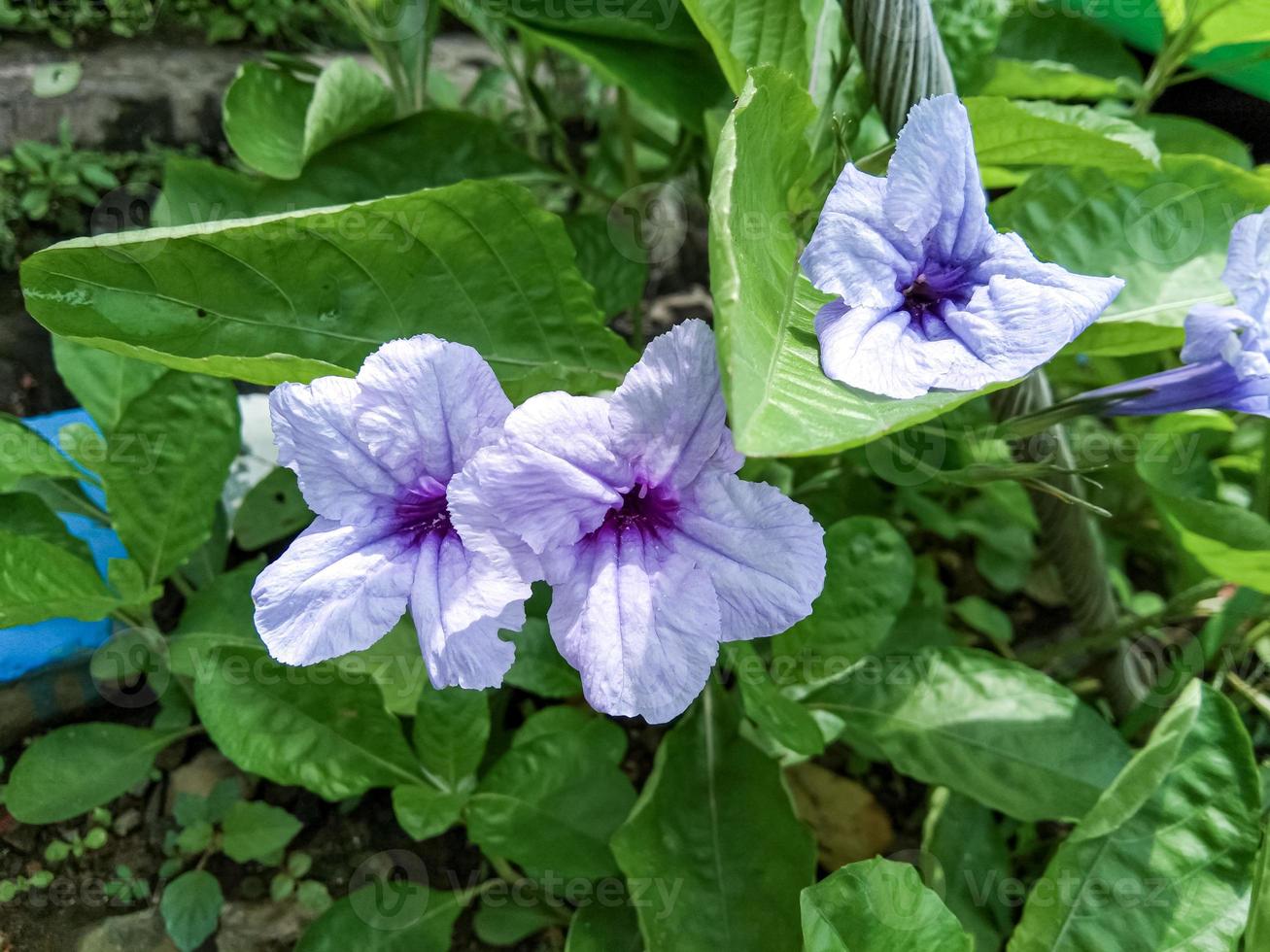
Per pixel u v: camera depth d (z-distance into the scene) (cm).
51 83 24
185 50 27
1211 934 16
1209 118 28
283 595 13
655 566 13
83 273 14
